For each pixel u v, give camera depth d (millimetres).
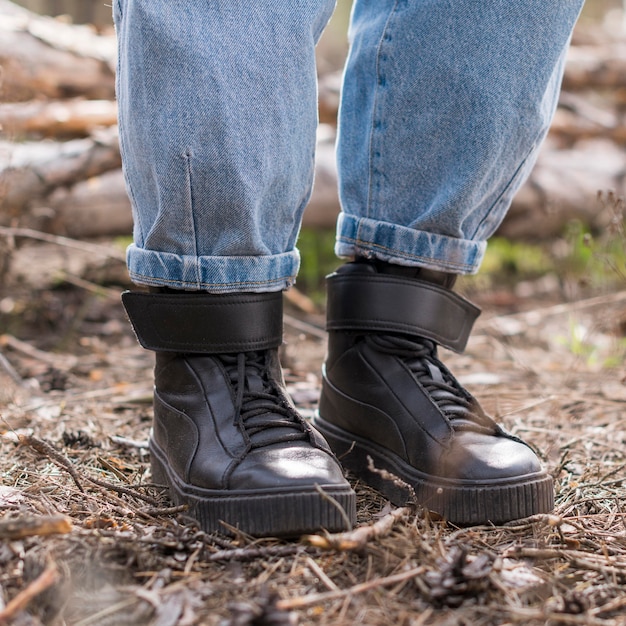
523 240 3938
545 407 1963
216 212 1120
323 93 3270
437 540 1091
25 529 953
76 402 1937
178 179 1096
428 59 1213
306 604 919
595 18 6848
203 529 1107
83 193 2807
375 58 1260
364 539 1023
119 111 1172
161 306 1183
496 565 1016
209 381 1198
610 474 1417
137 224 1196
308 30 1140
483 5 1185
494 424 1273
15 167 2424
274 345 1229
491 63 1197
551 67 1225
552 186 3551
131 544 1017
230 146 1090
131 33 1079
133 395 1988
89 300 2639
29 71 2803
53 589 907
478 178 1233
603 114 3867
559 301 3500
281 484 1061
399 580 953
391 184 1284
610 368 2311
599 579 1033
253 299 1185
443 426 1221
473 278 3668
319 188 3139
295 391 1958
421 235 1274
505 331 2895
